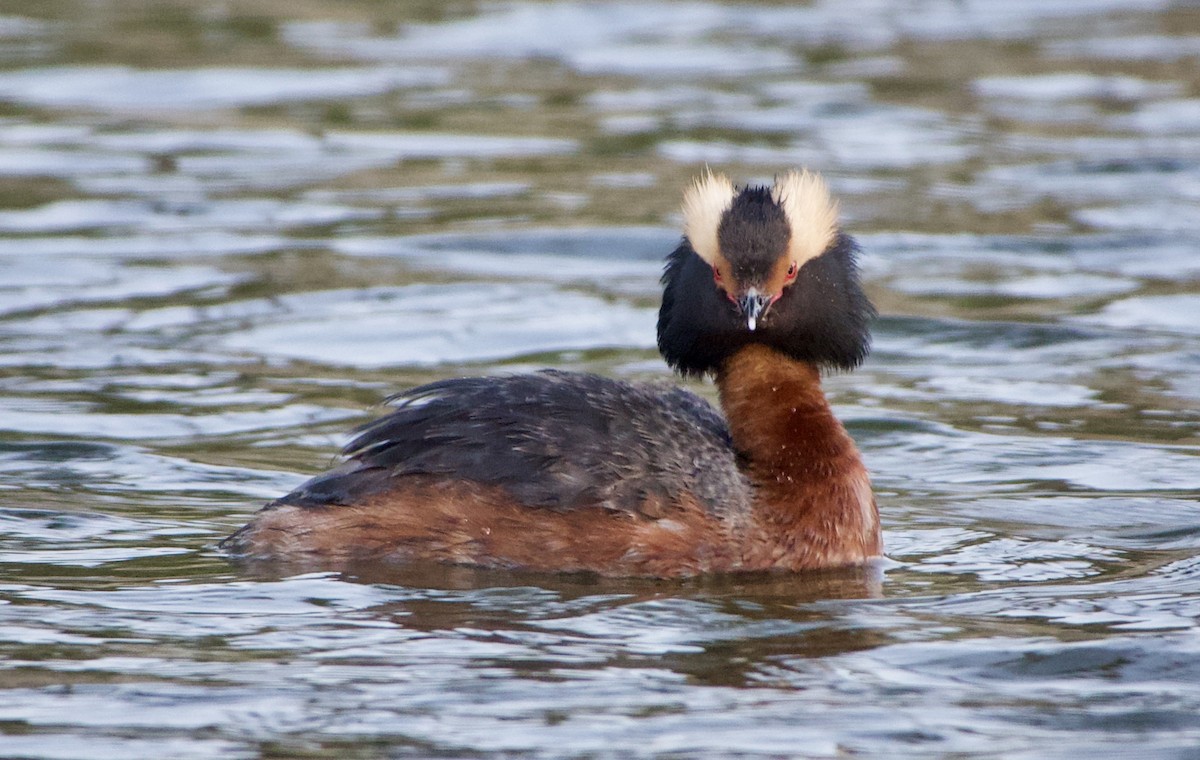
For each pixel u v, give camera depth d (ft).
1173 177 86.43
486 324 64.80
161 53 112.37
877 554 42.11
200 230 76.64
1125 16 128.16
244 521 43.91
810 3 134.00
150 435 51.72
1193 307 66.95
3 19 120.88
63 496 45.78
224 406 54.75
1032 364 61.00
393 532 40.40
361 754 29.78
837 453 42.39
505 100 102.63
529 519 40.01
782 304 42.98
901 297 68.59
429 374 58.85
